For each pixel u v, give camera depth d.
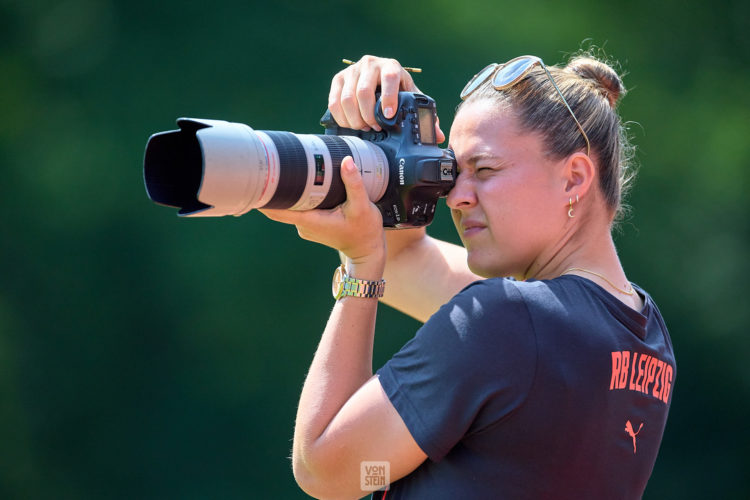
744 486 44.84
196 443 45.00
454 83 45.06
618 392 6.78
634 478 7.00
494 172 7.54
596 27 47.28
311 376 7.35
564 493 6.63
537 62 7.56
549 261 7.64
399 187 7.91
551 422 6.53
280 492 44.62
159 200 7.47
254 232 45.53
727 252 45.97
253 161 7.05
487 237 7.66
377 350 43.41
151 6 47.09
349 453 6.87
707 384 45.53
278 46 46.06
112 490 44.84
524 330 6.59
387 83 8.10
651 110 47.31
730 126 47.41
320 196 7.44
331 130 8.89
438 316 6.87
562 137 7.40
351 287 7.50
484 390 6.52
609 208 7.72
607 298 7.00
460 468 6.75
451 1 45.94
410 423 6.67
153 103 46.62
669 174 46.91
